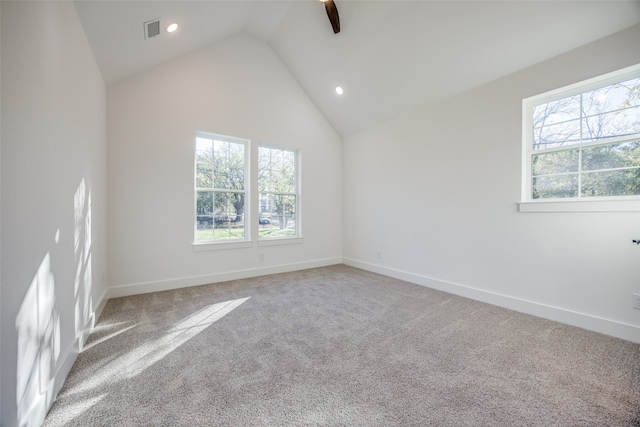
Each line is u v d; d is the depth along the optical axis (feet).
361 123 14.56
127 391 4.78
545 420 4.09
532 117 8.52
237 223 13.08
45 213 4.39
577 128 7.64
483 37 8.24
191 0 8.02
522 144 8.54
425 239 11.70
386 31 9.74
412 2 8.53
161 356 5.94
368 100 12.96
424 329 7.31
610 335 6.88
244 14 11.29
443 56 9.36
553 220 7.90
